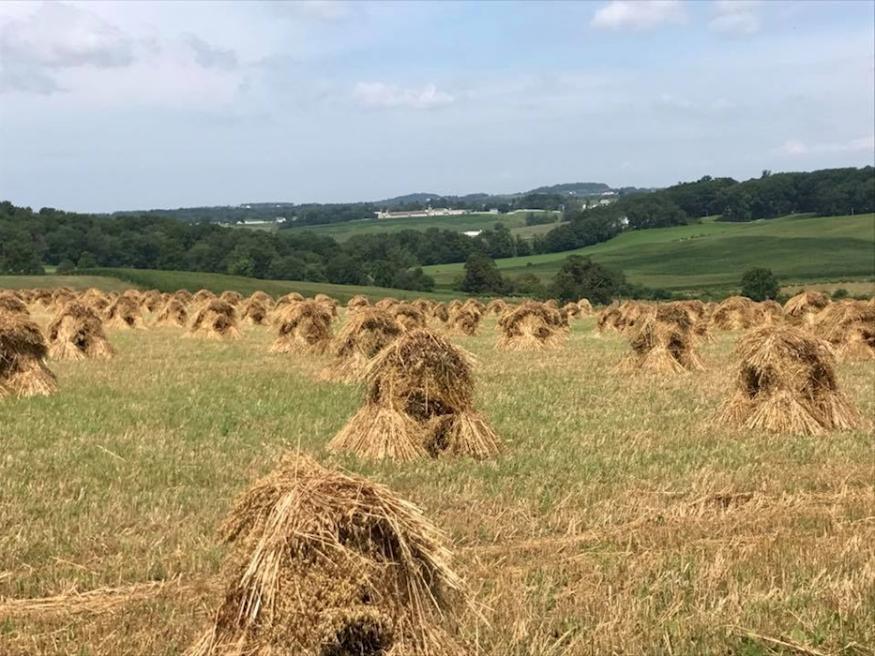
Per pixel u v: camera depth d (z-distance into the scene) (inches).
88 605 282.8
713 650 258.2
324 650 226.8
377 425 501.4
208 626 244.5
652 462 487.5
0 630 265.3
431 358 513.0
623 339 1385.3
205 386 753.0
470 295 3826.3
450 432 506.9
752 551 337.1
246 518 246.1
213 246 4530.0
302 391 727.7
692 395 727.1
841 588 297.1
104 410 620.4
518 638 255.8
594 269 3494.1
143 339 1293.1
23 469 444.8
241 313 1697.8
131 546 333.7
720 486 439.8
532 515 386.9
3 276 3666.3
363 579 229.5
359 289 3959.2
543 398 704.4
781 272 4104.3
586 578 307.4
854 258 4431.6
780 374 593.3
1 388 677.9
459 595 258.8
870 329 1049.5
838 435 572.4
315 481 240.1
